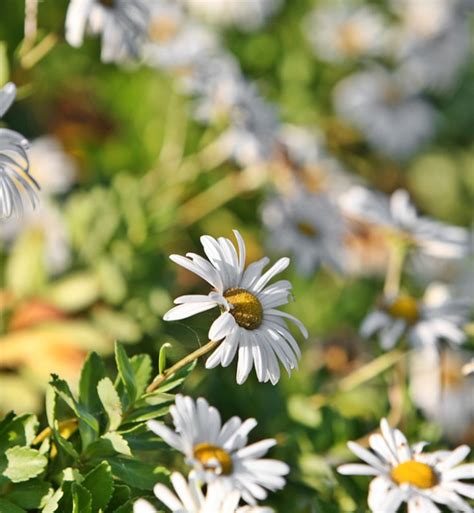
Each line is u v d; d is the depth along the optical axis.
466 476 1.00
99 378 1.01
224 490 0.95
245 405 1.16
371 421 1.17
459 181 2.09
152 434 1.00
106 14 1.15
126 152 1.63
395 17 2.12
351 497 1.09
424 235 1.28
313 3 2.04
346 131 1.96
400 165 2.02
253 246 1.53
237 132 1.46
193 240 1.50
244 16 1.80
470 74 2.24
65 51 1.65
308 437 1.14
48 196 1.36
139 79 1.73
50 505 0.96
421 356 1.28
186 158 1.62
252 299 0.97
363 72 2.02
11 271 1.27
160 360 0.97
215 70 1.52
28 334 1.21
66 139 1.60
